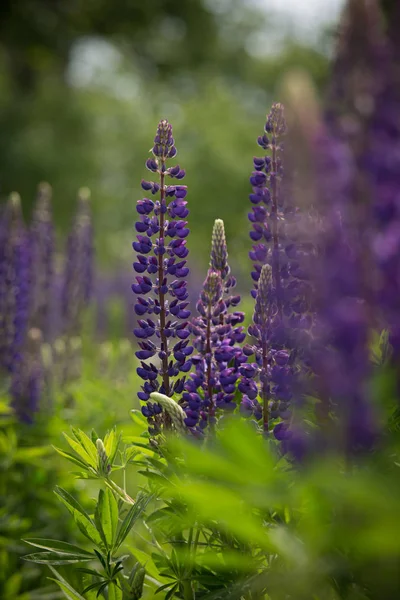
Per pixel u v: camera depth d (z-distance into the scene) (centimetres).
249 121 3578
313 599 199
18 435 575
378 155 174
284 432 249
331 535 169
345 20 174
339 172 173
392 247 175
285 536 176
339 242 178
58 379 740
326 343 186
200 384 279
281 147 274
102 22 3916
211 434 260
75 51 4100
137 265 306
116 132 3797
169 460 252
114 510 272
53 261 819
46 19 3666
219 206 3052
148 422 295
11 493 549
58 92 3856
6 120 3744
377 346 276
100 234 3425
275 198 274
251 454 152
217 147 3152
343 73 175
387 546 150
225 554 243
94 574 278
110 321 1375
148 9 3894
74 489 527
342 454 182
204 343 286
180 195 308
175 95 4416
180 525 257
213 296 287
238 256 1248
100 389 639
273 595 230
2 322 659
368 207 175
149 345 303
